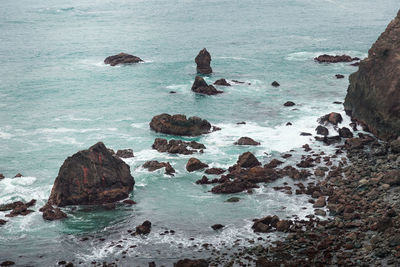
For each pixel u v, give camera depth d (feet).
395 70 228.84
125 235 156.25
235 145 228.84
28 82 347.77
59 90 327.67
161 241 151.12
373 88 236.84
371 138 226.58
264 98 303.48
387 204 159.63
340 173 193.16
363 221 151.02
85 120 268.62
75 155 181.78
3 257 144.66
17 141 239.09
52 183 195.21
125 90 326.85
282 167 202.80
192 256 141.38
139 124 261.65
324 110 275.39
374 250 131.44
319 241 142.61
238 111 278.87
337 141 229.66
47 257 144.36
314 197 175.73
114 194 180.55
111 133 249.14
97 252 146.30
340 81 338.95
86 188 178.40
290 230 151.94
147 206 176.04
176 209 172.76
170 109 285.23
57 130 253.85
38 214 171.01
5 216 169.17
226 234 153.48
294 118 263.49
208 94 312.71
